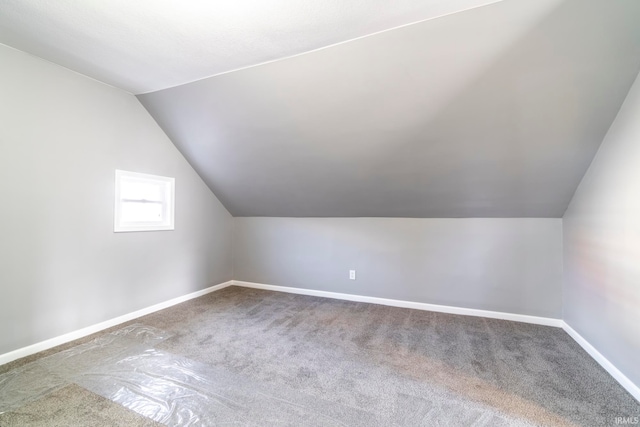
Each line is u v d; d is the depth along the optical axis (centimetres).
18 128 220
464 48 178
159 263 333
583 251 248
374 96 221
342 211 371
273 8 159
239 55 209
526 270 305
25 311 225
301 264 407
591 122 206
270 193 372
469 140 238
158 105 297
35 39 199
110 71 243
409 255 351
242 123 281
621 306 194
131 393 182
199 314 322
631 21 151
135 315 307
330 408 171
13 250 219
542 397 180
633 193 181
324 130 263
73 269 254
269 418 162
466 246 326
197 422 158
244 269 442
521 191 276
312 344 252
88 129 262
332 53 199
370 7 157
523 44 170
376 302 366
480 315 322
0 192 212
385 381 197
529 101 200
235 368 212
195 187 377
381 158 277
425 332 278
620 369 195
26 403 172
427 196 310
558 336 270
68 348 239
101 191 274
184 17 169
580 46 166
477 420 161
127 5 161
